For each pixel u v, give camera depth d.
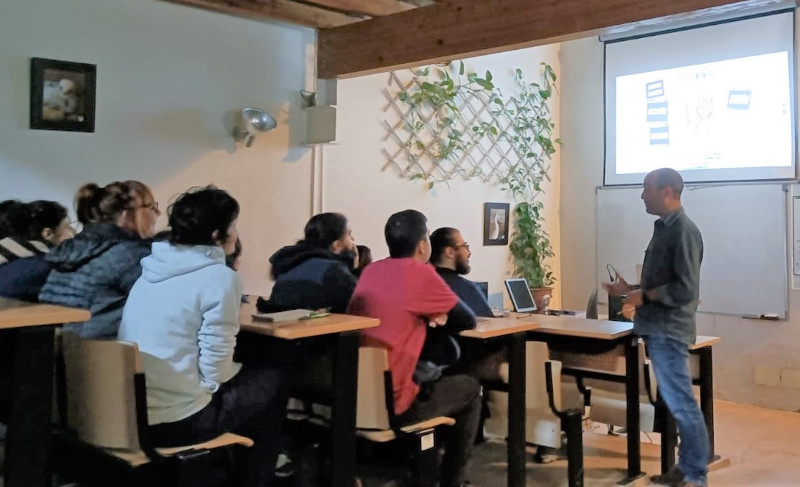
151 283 2.10
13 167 3.35
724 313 5.31
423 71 5.22
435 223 5.37
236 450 2.38
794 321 4.99
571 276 6.32
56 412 2.19
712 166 5.42
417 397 2.64
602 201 6.08
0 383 1.85
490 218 5.79
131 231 2.66
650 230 5.76
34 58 3.39
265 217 4.33
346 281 2.62
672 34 5.65
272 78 4.36
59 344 2.15
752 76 5.23
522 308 3.88
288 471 2.68
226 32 4.13
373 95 4.92
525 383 2.99
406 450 2.79
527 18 3.54
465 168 5.59
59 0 3.47
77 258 2.30
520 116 6.04
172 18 3.89
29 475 1.74
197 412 2.08
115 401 2.00
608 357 3.52
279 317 2.30
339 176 4.73
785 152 5.06
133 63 3.74
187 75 3.96
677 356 3.18
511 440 2.94
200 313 2.07
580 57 6.26
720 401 5.31
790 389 5.00
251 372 2.28
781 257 5.05
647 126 5.80
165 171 3.88
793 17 5.04
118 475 2.17
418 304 2.59
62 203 3.50
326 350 2.48
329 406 2.67
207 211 2.11
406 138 5.14
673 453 3.47
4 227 2.83
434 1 4.12
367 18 4.61
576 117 6.29
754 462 3.81
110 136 3.66
